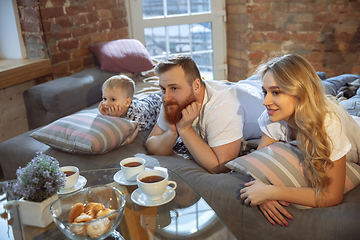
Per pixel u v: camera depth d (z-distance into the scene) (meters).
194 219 0.95
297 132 1.26
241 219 1.24
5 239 0.90
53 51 2.74
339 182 1.12
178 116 1.54
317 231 1.09
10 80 2.36
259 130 1.75
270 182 1.20
